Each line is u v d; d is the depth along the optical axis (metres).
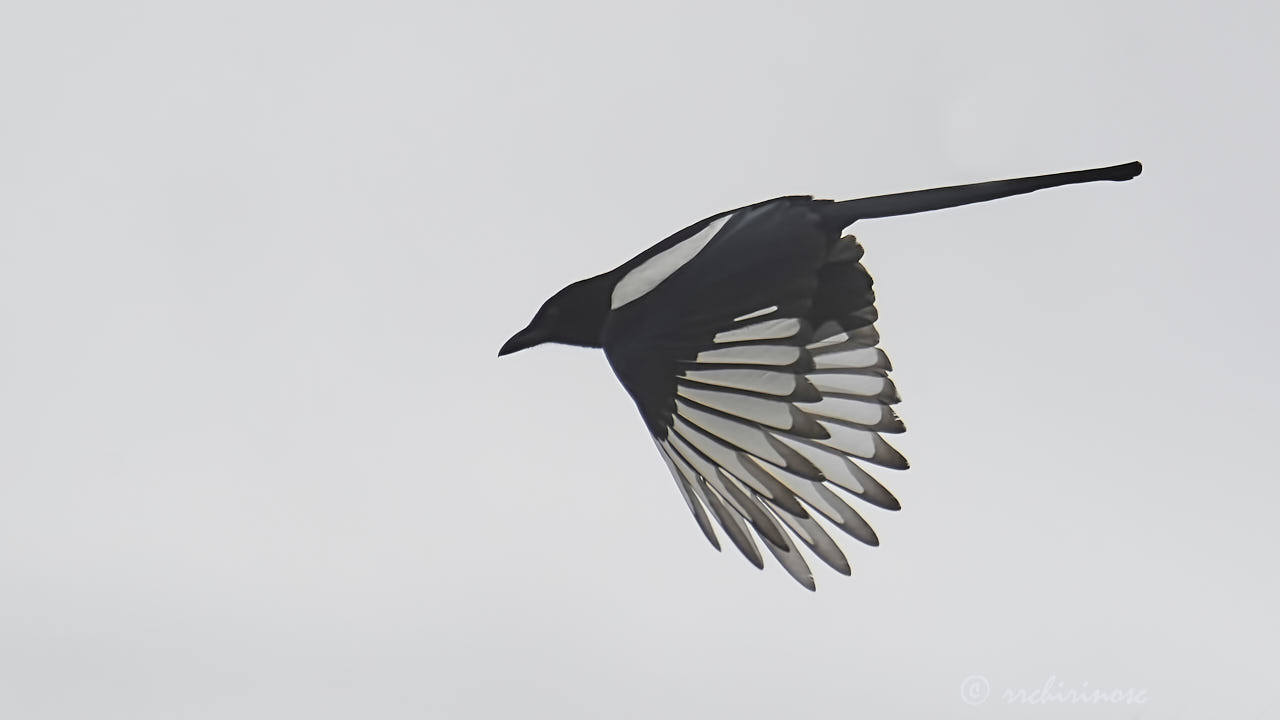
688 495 9.77
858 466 9.77
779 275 9.77
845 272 9.80
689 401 9.77
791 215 9.77
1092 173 9.73
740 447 9.76
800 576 9.75
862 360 9.80
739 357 9.76
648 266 9.81
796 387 9.74
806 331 9.74
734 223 9.79
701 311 9.77
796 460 9.76
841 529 9.75
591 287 9.89
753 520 9.76
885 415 9.78
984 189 9.74
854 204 9.77
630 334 9.78
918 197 9.76
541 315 9.91
